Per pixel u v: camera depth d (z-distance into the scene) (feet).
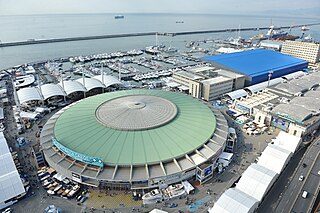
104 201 284.82
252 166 308.40
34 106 534.37
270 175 289.33
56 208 272.51
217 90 586.04
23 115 479.00
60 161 315.17
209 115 408.05
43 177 319.06
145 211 271.49
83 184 303.68
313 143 383.45
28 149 384.06
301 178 302.04
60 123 380.37
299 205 265.13
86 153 310.04
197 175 312.29
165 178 294.25
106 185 297.33
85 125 360.89
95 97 463.01
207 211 270.67
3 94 586.45
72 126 363.76
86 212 269.64
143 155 307.37
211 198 288.71
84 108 413.39
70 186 303.89
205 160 313.94
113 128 348.38
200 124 374.02
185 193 294.66
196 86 585.22
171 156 308.40
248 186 282.77
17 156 360.89
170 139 333.42
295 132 417.49
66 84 593.42
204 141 337.93
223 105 551.59
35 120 476.95
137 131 342.64
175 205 278.67
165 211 270.46
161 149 317.22
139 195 291.99
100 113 388.78
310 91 572.51
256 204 260.01
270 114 453.58
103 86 611.06
